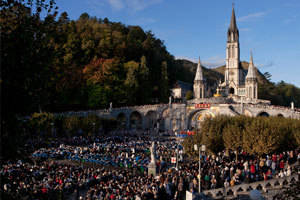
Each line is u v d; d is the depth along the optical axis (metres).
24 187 21.05
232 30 154.75
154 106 92.12
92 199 23.06
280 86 171.38
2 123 11.09
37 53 12.09
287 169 30.08
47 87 12.98
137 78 100.81
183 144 41.66
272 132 35.78
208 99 110.81
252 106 83.44
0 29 11.62
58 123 62.38
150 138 68.38
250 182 29.33
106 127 74.81
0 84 10.51
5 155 11.16
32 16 12.38
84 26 122.56
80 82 89.94
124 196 22.67
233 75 155.12
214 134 40.88
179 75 156.12
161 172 34.50
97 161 39.53
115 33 121.12
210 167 32.41
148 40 129.62
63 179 26.91
